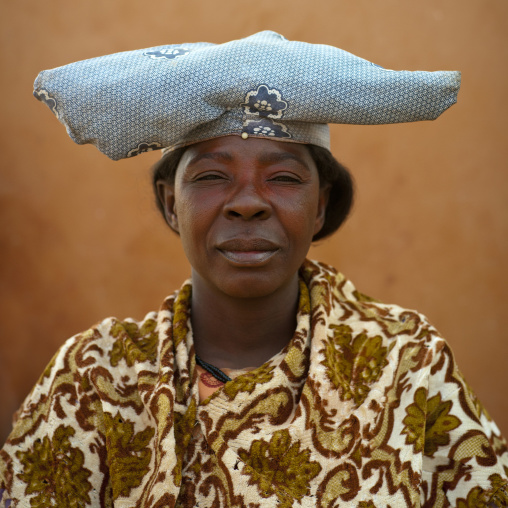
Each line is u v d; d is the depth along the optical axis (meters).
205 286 2.06
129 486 1.88
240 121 1.84
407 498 1.78
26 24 5.43
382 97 1.76
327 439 1.84
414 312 2.06
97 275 5.43
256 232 1.85
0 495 1.98
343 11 4.84
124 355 2.05
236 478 1.79
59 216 5.47
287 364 1.92
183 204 1.93
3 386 5.52
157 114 1.76
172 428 1.82
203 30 5.12
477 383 4.75
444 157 4.77
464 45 4.68
